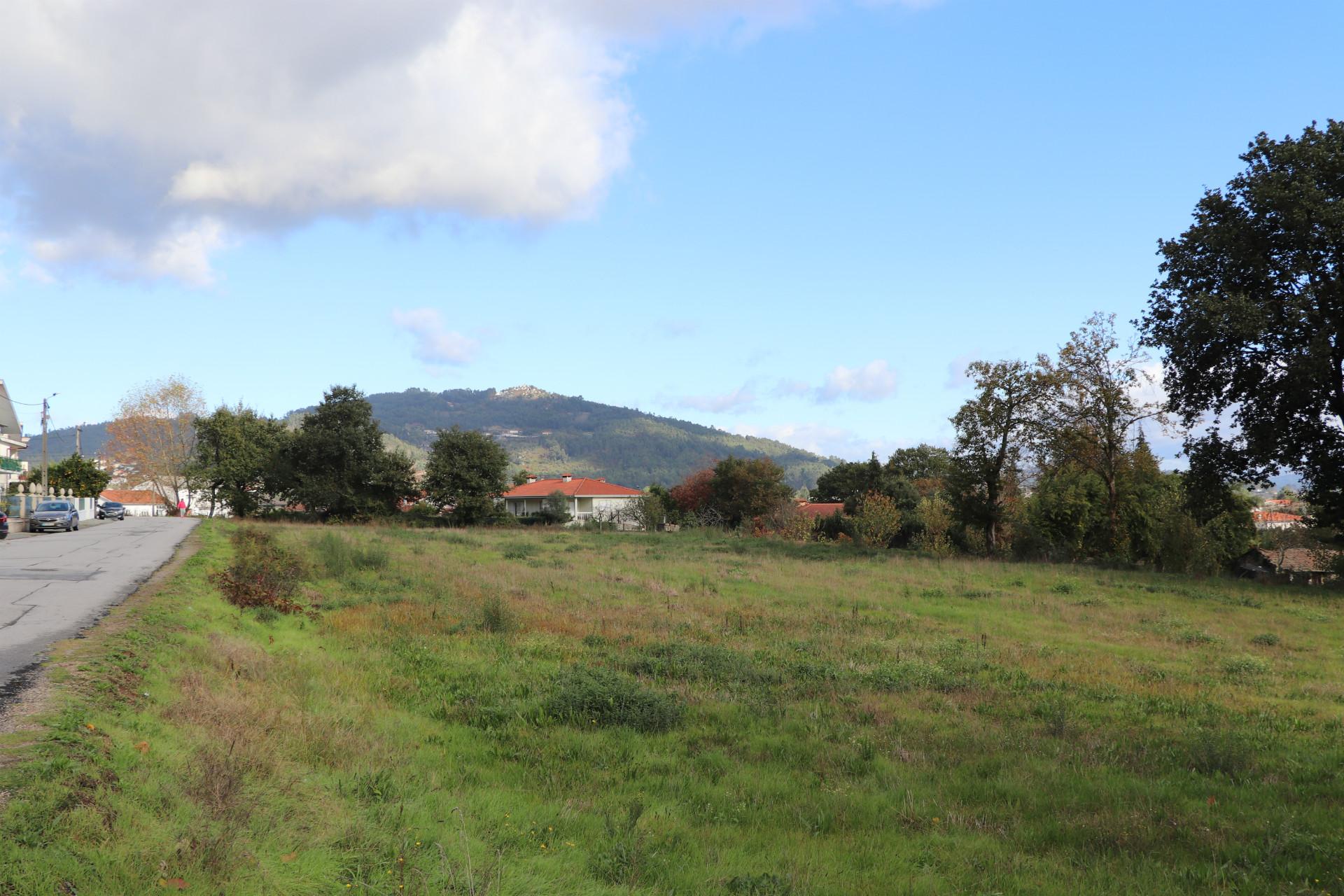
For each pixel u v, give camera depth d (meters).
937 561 36.12
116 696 7.52
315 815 5.95
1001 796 8.45
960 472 42.88
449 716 10.78
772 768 9.13
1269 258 29.77
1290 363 28.38
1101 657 16.19
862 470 94.06
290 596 19.14
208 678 9.52
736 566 31.81
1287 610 23.91
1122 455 41.41
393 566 27.16
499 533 50.38
